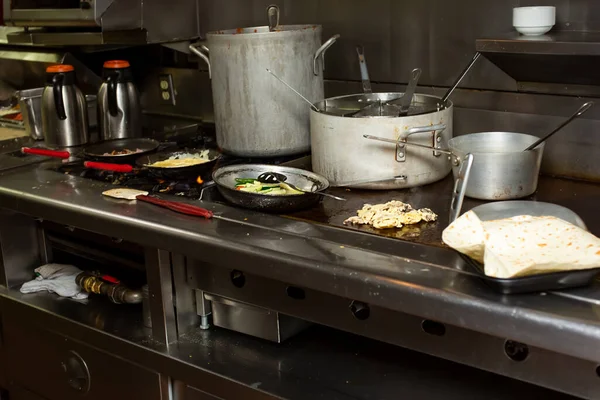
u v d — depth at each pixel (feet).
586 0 6.52
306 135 7.63
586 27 6.59
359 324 5.35
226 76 7.43
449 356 4.97
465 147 6.68
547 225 4.69
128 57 10.43
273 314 6.01
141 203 6.50
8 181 7.34
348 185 6.56
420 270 4.83
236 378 5.76
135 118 9.09
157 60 10.16
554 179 6.96
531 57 6.36
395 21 7.82
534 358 4.60
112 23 8.37
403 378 5.70
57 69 8.64
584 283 4.43
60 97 8.60
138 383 6.49
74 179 7.36
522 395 5.38
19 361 7.68
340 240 5.44
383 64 8.05
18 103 9.91
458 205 5.44
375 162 6.42
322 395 5.50
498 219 5.17
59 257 8.43
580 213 5.90
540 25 6.33
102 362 6.76
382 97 7.33
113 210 6.32
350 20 8.16
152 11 8.75
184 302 6.45
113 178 7.30
